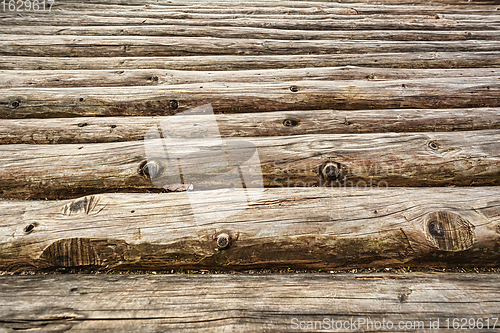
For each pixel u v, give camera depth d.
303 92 2.13
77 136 1.78
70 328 1.02
